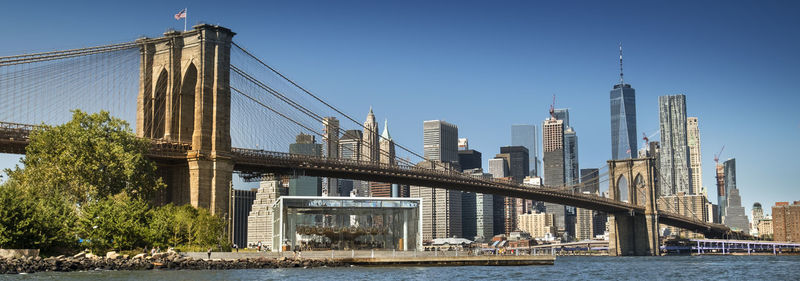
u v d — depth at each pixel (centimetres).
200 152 15075
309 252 12531
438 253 13338
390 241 13425
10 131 13425
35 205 11406
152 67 16012
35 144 12762
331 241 13250
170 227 13038
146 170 13562
